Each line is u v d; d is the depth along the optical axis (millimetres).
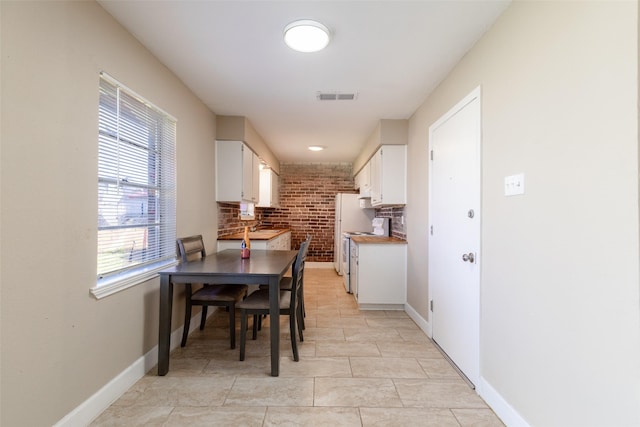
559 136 1272
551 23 1318
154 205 2254
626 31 996
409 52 2115
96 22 1622
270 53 2150
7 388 1184
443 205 2496
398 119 3539
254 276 2092
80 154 1526
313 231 6387
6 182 1168
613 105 1038
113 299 1776
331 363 2271
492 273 1771
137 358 2010
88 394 1584
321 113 3373
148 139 2168
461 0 1594
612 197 1042
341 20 1769
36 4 1280
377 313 3484
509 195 1611
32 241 1274
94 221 1624
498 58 1724
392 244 3576
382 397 1848
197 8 1676
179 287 2604
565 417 1241
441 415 1691
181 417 1641
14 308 1204
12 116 1186
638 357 962
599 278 1090
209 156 3281
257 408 1728
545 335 1351
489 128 1812
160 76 2266
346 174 6426
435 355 2422
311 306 3748
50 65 1353
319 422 1619
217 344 2596
